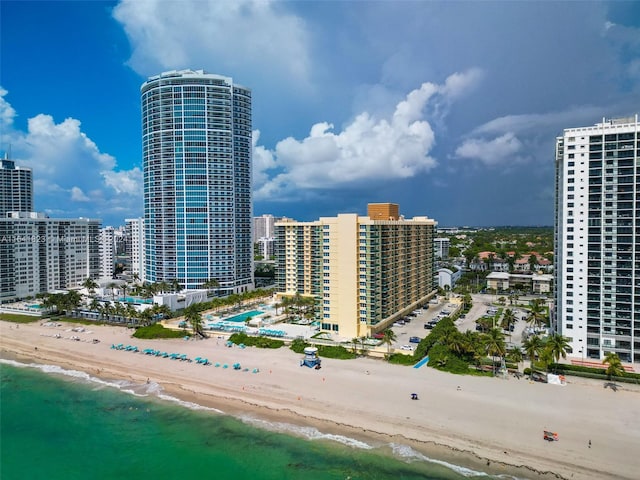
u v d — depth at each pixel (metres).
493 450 78.69
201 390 111.62
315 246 191.25
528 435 82.56
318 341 142.12
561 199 130.25
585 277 121.25
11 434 93.62
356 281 146.00
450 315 181.88
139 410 102.69
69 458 84.56
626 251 117.19
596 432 83.06
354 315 146.50
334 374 115.81
